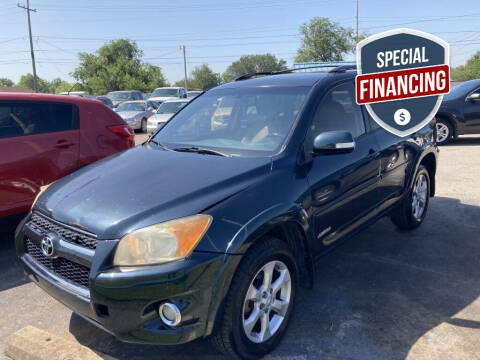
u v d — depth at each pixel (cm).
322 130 337
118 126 550
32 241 294
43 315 334
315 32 6131
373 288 361
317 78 373
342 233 348
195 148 337
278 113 340
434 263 407
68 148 493
